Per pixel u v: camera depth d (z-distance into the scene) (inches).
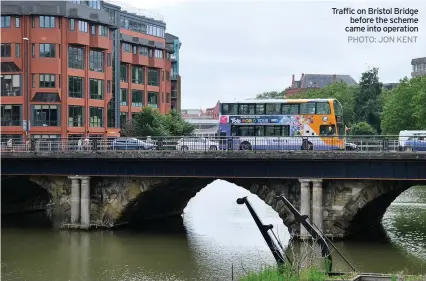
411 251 1972.2
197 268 1817.2
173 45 5900.6
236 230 2427.4
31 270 1812.3
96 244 2146.9
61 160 2396.7
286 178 2123.5
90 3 4247.0
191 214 2888.8
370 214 2343.8
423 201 3319.4
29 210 3043.8
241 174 2170.3
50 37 3759.8
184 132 4542.3
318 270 1323.8
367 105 5595.5
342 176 2055.9
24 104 3767.2
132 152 2279.8
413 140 2674.7
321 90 6953.7
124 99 4662.9
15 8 3747.5
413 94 4623.5
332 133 2699.3
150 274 1756.9
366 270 1710.1
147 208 2642.7
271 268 1519.4
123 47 4613.7
